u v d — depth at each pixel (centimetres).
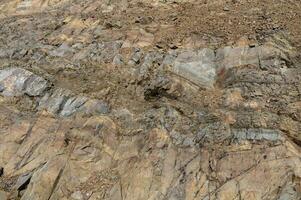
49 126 1459
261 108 1325
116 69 1609
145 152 1298
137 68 1584
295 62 1434
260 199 1111
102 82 1567
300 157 1161
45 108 1517
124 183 1259
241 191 1137
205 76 1491
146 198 1205
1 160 1422
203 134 1287
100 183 1285
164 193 1198
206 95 1434
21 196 1321
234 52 1514
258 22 1628
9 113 1544
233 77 1444
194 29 1683
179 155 1258
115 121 1410
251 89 1387
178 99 1448
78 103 1497
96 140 1379
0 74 1681
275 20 1616
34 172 1356
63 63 1689
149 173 1247
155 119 1377
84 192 1277
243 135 1250
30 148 1423
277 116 1284
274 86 1378
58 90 1565
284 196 1098
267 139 1222
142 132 1352
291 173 1128
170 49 1614
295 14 1631
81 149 1373
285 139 1210
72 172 1329
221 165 1200
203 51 1560
